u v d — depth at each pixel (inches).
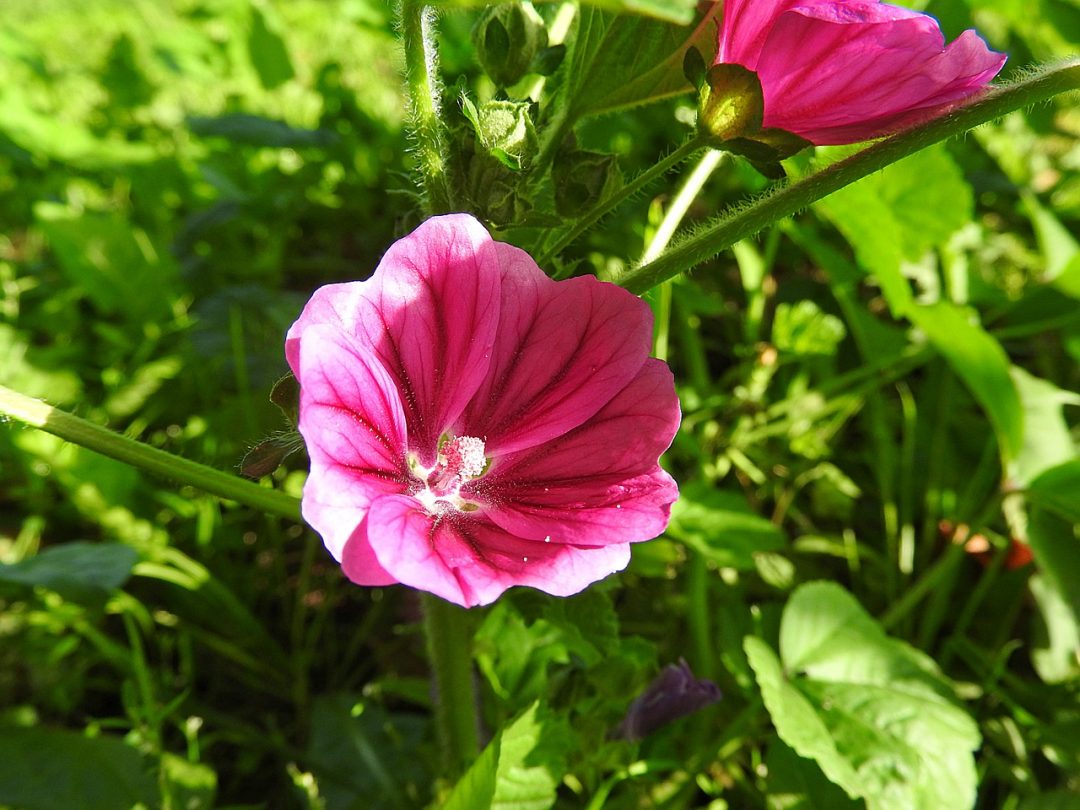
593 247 10.9
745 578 8.9
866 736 6.5
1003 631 8.7
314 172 13.5
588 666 6.4
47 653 8.1
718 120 4.6
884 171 9.0
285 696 8.6
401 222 5.7
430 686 7.2
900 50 4.2
